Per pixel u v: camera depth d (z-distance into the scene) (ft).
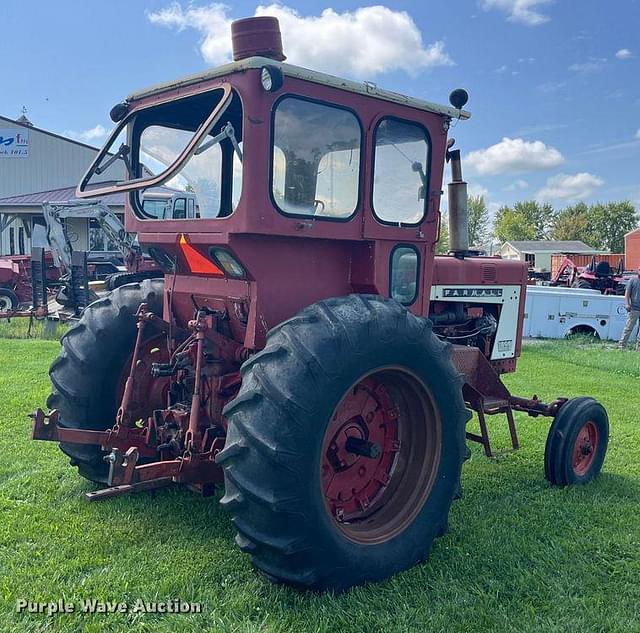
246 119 9.77
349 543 10.00
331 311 9.91
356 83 10.80
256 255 10.47
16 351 32.73
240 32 10.12
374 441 11.38
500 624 9.43
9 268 51.16
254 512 9.16
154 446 12.26
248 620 9.29
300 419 9.09
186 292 12.32
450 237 16.22
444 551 11.57
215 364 11.40
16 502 13.20
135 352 12.26
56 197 86.69
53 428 11.63
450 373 11.13
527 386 27.45
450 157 15.70
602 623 9.59
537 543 12.07
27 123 95.96
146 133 12.63
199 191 11.71
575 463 15.51
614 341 44.42
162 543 11.53
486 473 15.99
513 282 17.43
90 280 48.91
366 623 9.29
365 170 11.23
